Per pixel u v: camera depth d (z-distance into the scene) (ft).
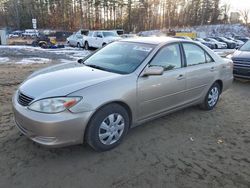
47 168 9.67
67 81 10.49
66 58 43.62
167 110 13.39
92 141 10.33
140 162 10.36
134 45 13.69
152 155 10.92
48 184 8.83
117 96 10.52
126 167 9.98
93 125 10.11
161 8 256.11
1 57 42.73
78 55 49.49
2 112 14.78
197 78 14.69
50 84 10.30
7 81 22.70
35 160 10.12
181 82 13.58
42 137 9.48
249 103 19.02
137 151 11.16
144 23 237.45
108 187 8.83
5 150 10.71
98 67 12.66
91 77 10.92
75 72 11.70
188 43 14.61
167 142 12.11
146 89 11.71
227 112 16.76
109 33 65.00
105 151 10.98
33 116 9.34
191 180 9.42
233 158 11.04
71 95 9.49
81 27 198.80
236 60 24.93
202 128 13.94
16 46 71.15
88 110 9.70
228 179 9.59
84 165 9.96
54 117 9.20
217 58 16.58
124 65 12.23
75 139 9.75
